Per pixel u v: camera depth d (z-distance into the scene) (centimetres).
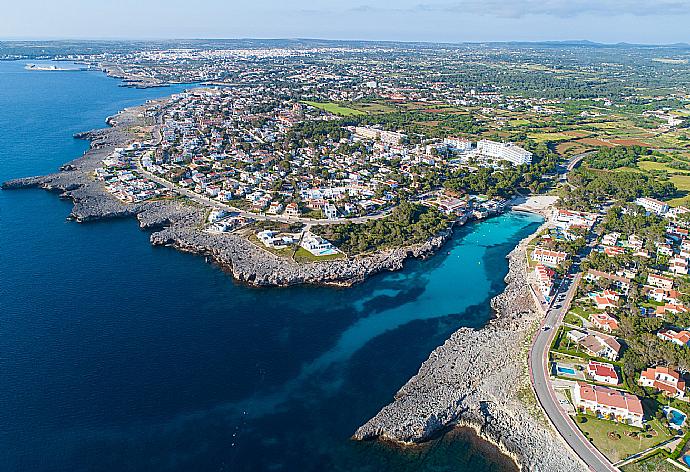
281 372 18450
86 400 16575
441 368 18375
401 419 15938
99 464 14400
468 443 15438
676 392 16462
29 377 17412
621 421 15500
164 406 16562
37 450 14675
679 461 14050
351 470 14625
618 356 18400
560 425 15462
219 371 18300
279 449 15225
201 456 14862
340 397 17338
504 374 17838
